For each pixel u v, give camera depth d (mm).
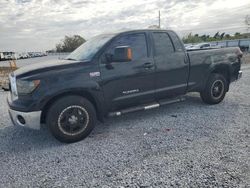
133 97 4488
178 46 5039
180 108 5703
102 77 4074
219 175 2732
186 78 5184
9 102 3973
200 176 2732
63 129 3828
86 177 2852
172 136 4004
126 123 4820
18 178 2896
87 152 3541
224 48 5910
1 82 10977
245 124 4402
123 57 3922
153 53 4648
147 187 2584
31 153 3604
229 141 3670
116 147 3664
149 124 4684
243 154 3215
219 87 5828
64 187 2670
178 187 2551
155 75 4672
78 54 4609
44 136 4305
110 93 4215
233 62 5992
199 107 5719
